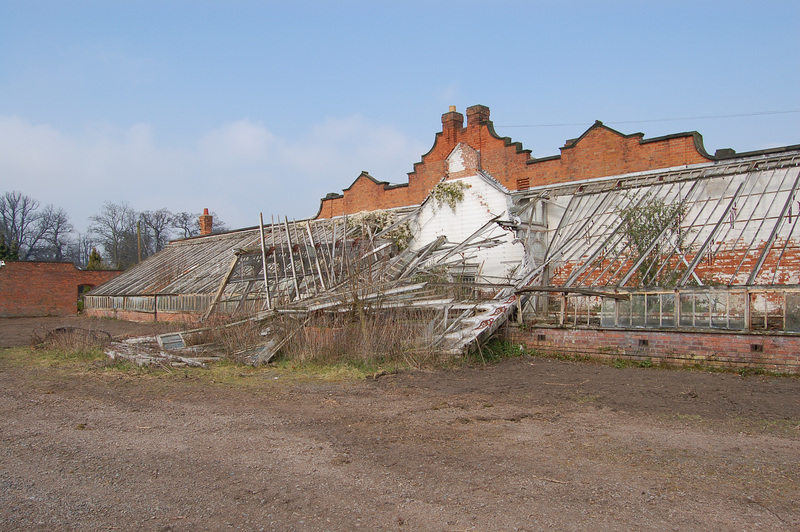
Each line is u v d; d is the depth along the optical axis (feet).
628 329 48.60
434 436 26.78
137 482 21.35
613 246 61.52
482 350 52.26
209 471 22.43
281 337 51.60
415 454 23.99
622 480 20.62
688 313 46.65
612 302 50.49
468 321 52.75
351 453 24.31
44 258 262.88
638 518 17.48
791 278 51.42
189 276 109.40
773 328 43.96
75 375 45.52
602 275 59.67
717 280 55.26
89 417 31.71
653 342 47.32
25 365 51.31
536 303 63.82
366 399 35.81
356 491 20.07
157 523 17.83
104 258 281.33
